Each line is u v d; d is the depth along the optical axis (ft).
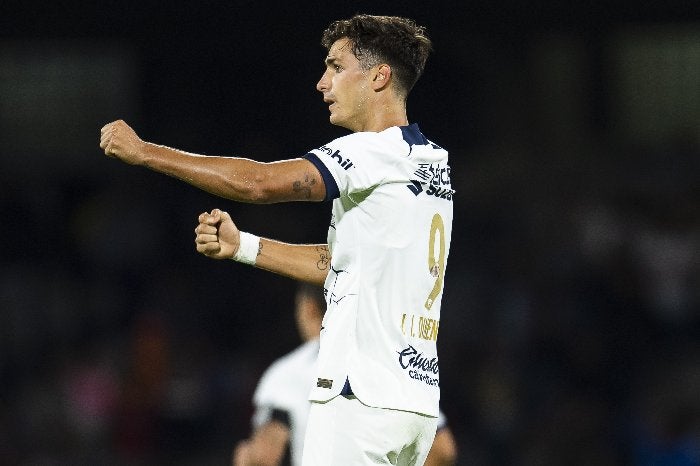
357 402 46.29
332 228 48.49
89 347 151.94
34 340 154.10
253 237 52.39
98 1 146.61
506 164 166.20
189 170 44.62
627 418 132.98
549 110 168.86
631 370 143.23
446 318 148.15
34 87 170.91
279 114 171.42
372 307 46.78
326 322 47.44
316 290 72.43
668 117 168.55
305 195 45.50
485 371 140.05
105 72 171.42
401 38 49.11
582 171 165.17
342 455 46.29
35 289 158.92
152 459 137.69
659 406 126.93
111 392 140.67
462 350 144.05
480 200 164.45
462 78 167.94
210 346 149.69
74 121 171.42
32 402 142.31
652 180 164.14
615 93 169.07
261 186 44.65
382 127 49.11
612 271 151.33
